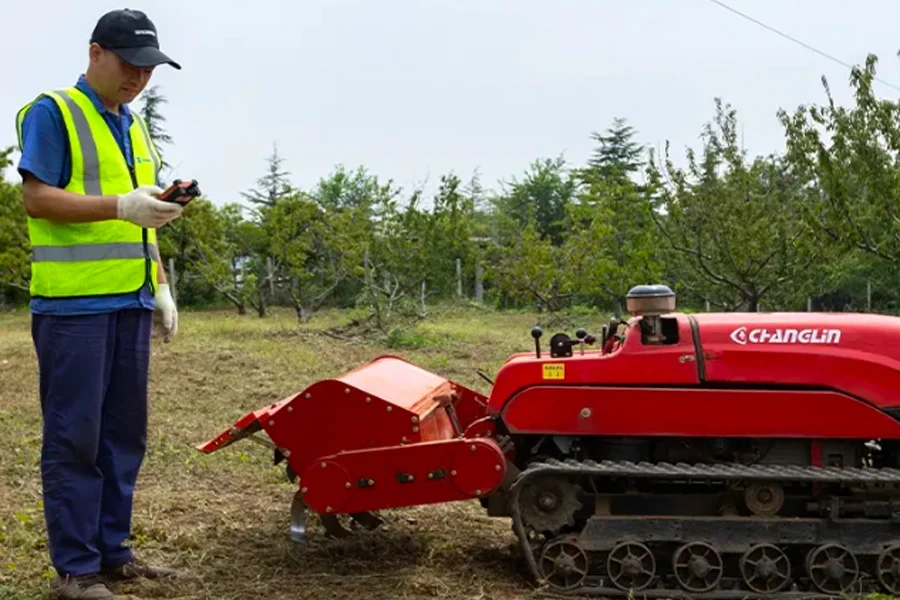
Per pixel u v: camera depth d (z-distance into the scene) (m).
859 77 13.62
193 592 5.08
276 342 17.53
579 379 5.12
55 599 4.87
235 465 8.09
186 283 32.22
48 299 4.86
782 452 5.13
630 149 52.22
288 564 5.56
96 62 4.89
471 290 33.56
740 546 4.95
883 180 13.46
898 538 4.93
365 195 38.06
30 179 4.74
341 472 5.13
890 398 4.95
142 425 5.25
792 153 14.30
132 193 4.67
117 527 5.21
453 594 5.02
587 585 5.03
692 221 17.27
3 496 6.94
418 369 6.48
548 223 48.97
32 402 11.12
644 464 5.04
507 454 5.35
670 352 5.07
